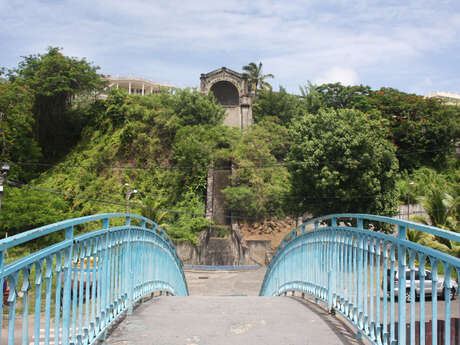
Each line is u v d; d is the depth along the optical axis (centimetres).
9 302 241
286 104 4984
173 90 4650
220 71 5294
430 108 4497
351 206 2522
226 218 3966
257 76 5675
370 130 2503
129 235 554
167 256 893
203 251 3500
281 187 3706
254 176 3734
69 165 4306
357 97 4838
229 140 4062
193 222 3606
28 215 2978
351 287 473
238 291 2623
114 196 3959
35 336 276
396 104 4662
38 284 279
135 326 496
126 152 4306
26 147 4056
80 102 4978
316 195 2552
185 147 3906
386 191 2477
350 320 466
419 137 4384
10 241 225
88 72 4597
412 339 311
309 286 667
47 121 4634
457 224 2230
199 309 595
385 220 371
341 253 511
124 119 4481
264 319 534
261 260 3400
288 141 4222
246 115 5038
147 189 4012
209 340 444
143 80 6988
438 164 4475
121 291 522
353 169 2392
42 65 4462
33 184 4203
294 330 484
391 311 353
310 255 667
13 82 4209
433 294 278
